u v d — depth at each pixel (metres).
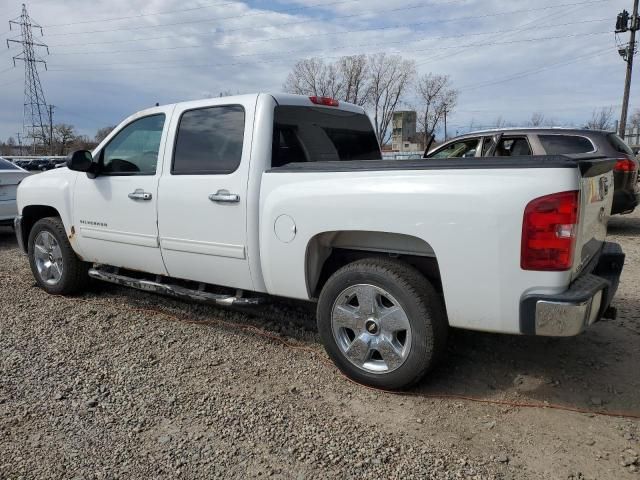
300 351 4.08
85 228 5.04
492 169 2.96
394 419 3.14
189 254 4.25
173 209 4.27
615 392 3.43
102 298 5.43
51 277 5.58
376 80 48.38
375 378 3.42
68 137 68.56
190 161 4.23
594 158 3.49
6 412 3.25
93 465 2.74
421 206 3.09
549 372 3.70
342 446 2.88
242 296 4.15
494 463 2.73
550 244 2.80
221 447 2.88
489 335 4.29
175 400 3.37
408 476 2.63
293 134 4.11
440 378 3.61
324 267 3.88
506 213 2.86
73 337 4.40
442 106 50.59
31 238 5.64
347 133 4.75
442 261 3.07
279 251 3.68
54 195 5.28
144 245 4.56
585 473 2.64
